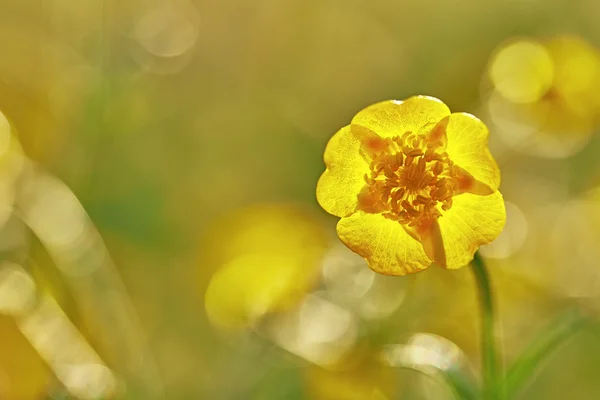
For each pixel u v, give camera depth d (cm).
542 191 39
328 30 46
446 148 26
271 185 40
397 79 46
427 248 26
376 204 26
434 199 26
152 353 34
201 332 34
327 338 31
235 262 34
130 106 37
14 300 30
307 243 34
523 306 34
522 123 40
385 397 30
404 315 32
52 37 38
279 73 45
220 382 31
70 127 37
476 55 46
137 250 36
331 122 44
